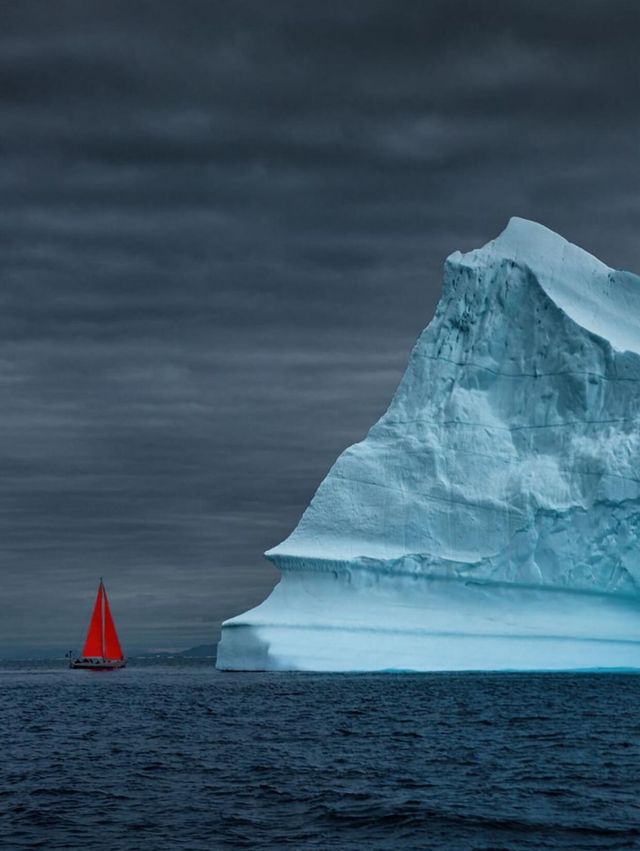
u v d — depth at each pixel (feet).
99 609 490.08
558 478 310.04
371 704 218.79
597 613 304.30
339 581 313.94
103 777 129.29
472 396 327.06
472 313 331.57
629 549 301.02
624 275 335.47
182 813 106.73
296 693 250.57
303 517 322.34
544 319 325.62
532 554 308.60
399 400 330.75
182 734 175.52
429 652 299.99
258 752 149.79
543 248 335.67
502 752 146.72
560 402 318.86
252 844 94.32
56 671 620.08
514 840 94.89
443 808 106.73
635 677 291.58
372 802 110.22
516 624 305.12
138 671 494.59
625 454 303.89
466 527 313.32
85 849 93.30
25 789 121.70
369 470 322.75
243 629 313.32
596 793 114.73
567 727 175.73
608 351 315.58
